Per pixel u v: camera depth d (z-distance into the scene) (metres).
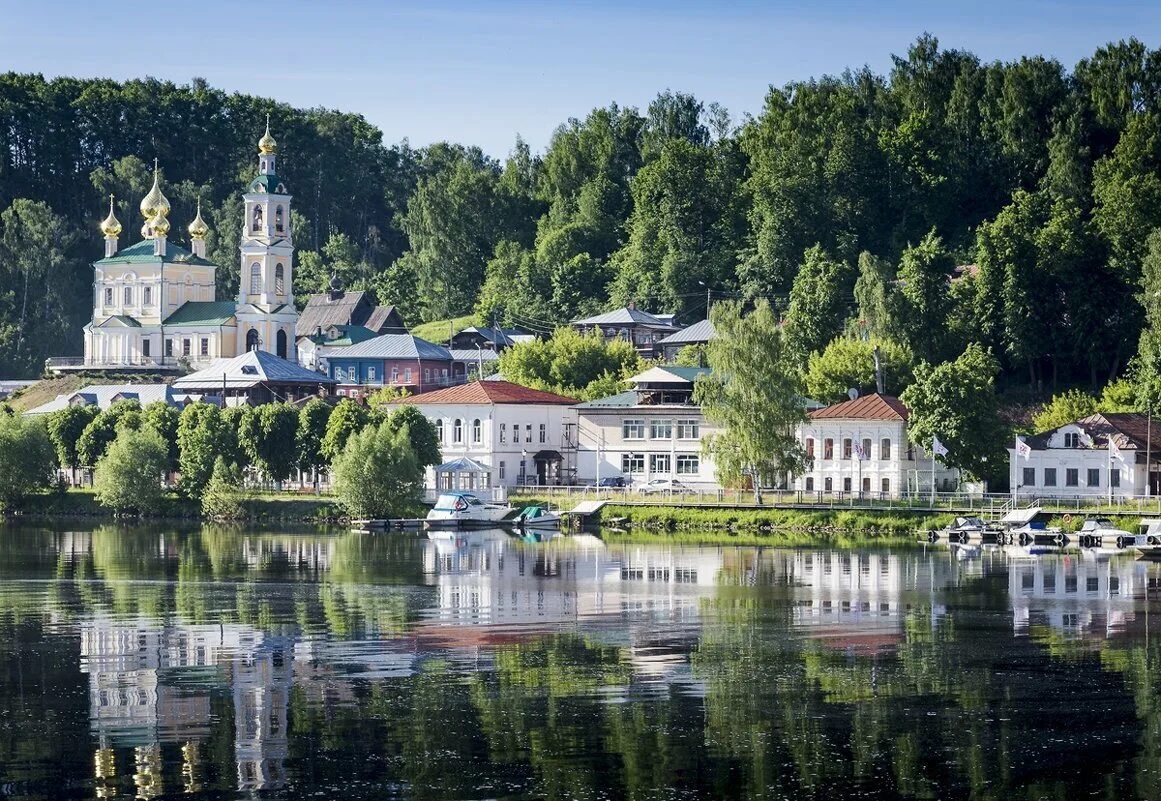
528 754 150.62
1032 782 143.38
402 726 159.62
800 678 179.25
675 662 187.62
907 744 153.62
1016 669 183.75
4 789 141.75
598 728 158.62
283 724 160.50
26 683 177.50
